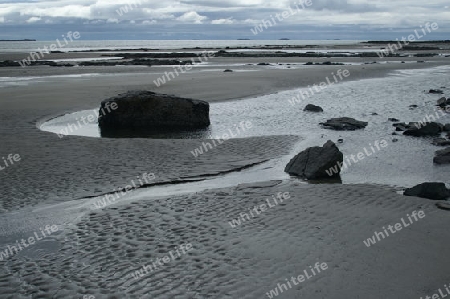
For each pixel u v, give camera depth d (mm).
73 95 27016
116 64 58719
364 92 30953
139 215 9906
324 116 22453
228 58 74000
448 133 18109
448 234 8617
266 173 13406
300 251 7859
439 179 12789
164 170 13531
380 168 13891
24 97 26250
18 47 155875
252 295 6527
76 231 9172
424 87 33375
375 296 6477
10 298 6738
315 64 56750
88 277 7273
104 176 12883
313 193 11070
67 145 16094
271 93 29766
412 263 7449
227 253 7879
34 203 10859
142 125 20172
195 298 6500
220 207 10250
